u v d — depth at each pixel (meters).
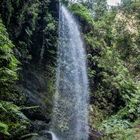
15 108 6.93
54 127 9.79
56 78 10.99
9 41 7.36
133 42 16.80
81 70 12.51
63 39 11.76
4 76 6.85
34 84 9.48
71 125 10.84
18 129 7.20
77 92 11.94
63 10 12.09
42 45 10.45
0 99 7.42
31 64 9.79
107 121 12.33
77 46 12.64
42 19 10.49
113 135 11.27
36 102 9.06
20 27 9.09
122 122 12.33
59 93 10.97
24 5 9.12
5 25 8.56
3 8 8.48
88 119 11.77
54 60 11.16
